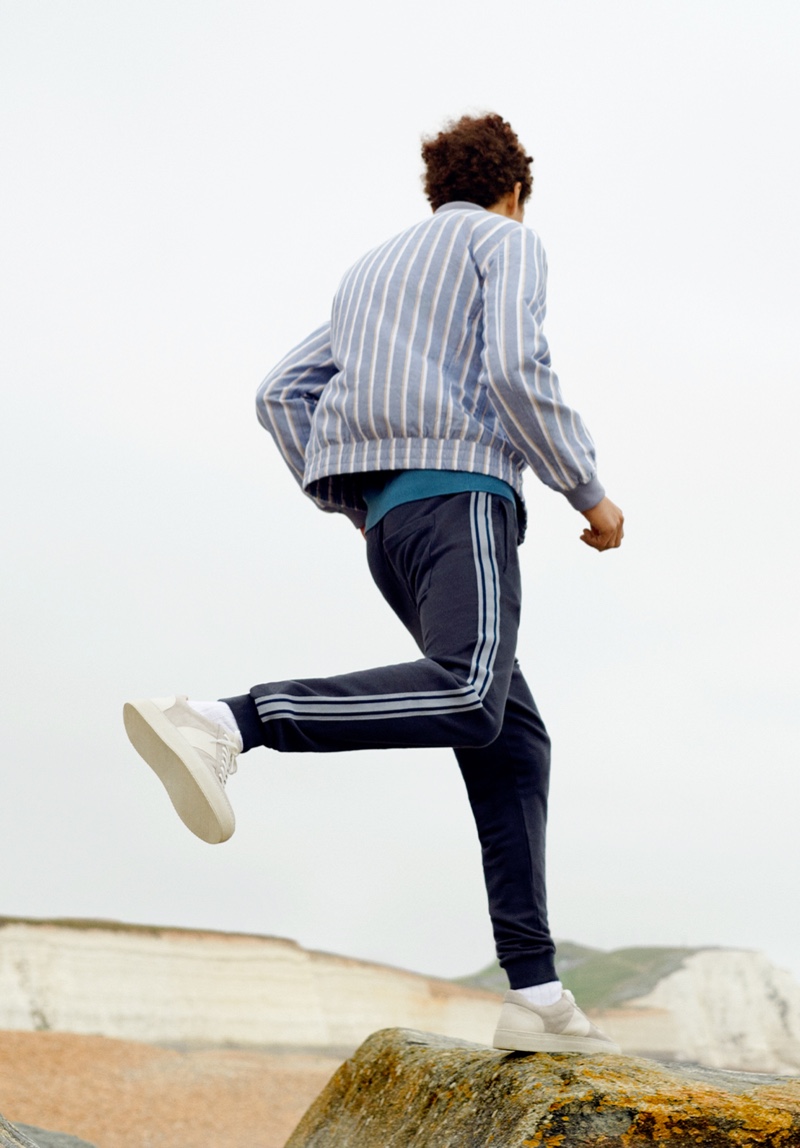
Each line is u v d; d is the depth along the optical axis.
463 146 1.91
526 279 1.69
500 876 1.71
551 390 1.61
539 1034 1.65
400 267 1.77
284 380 1.98
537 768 1.73
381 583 1.80
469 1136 1.55
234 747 1.38
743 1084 1.57
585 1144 1.41
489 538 1.63
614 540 1.74
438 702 1.49
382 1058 2.02
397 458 1.66
